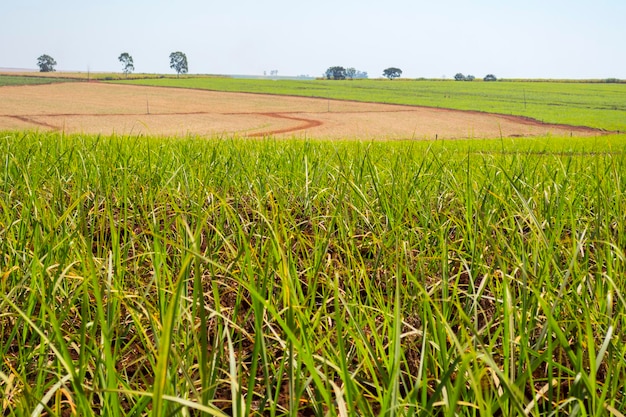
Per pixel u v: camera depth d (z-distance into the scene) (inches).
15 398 74.3
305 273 125.8
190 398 82.2
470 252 132.3
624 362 78.6
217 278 129.7
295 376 82.5
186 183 167.0
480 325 112.3
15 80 4488.2
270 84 5054.1
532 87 5017.2
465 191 173.2
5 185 172.6
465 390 78.0
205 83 4923.7
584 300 96.0
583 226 145.3
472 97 4010.8
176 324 88.2
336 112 2876.5
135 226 167.5
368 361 77.4
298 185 196.1
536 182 189.5
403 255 125.0
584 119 2682.1
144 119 2309.3
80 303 116.0
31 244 125.2
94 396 88.7
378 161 244.2
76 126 1989.4
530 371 70.0
